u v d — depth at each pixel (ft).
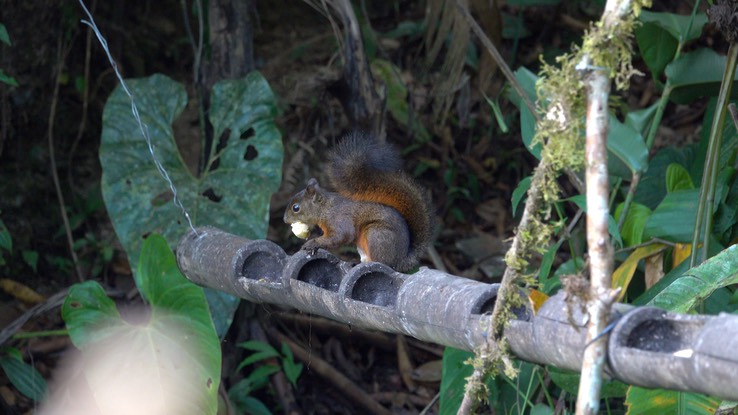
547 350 15.16
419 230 25.34
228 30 37.04
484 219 49.39
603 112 14.17
